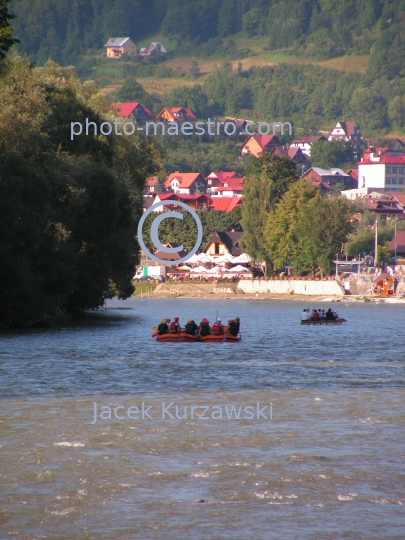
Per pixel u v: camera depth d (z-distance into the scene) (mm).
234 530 35312
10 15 128250
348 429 53688
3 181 119312
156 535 34781
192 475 42750
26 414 58188
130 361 93688
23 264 121312
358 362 96625
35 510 37562
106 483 41344
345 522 36156
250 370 86750
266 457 46312
